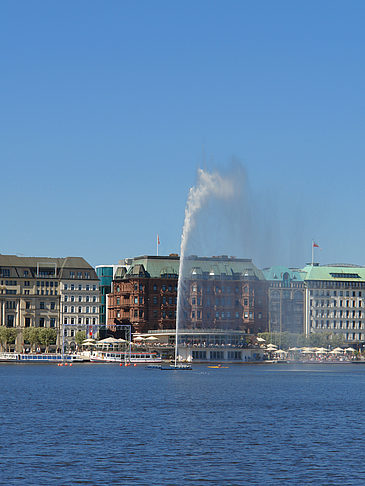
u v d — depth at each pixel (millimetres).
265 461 79688
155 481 70812
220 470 75375
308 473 74188
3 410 123812
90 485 69188
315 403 139250
